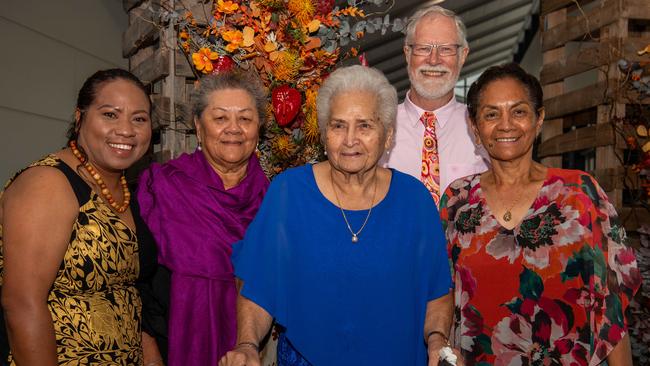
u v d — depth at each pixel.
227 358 1.58
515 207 1.90
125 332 1.77
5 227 1.60
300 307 1.78
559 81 4.07
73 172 1.72
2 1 3.15
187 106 2.48
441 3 7.78
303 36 2.42
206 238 2.09
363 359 1.76
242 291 1.78
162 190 2.12
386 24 2.66
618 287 1.74
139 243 1.89
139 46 3.04
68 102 3.68
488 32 11.52
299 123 2.43
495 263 1.88
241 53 2.42
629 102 3.48
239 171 2.24
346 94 1.71
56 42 3.56
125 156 1.80
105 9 4.05
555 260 1.79
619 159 3.53
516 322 1.85
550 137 4.13
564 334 1.78
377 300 1.76
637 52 3.47
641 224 3.47
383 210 1.81
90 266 1.69
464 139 2.70
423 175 2.69
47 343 1.58
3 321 1.65
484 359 1.91
